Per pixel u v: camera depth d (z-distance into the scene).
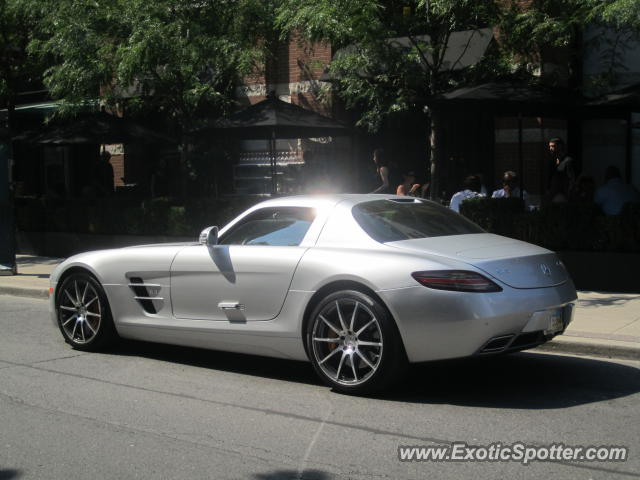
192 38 13.09
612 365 6.79
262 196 13.56
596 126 14.41
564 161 12.08
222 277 6.50
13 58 16.84
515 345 5.52
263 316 6.27
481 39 13.30
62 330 7.73
